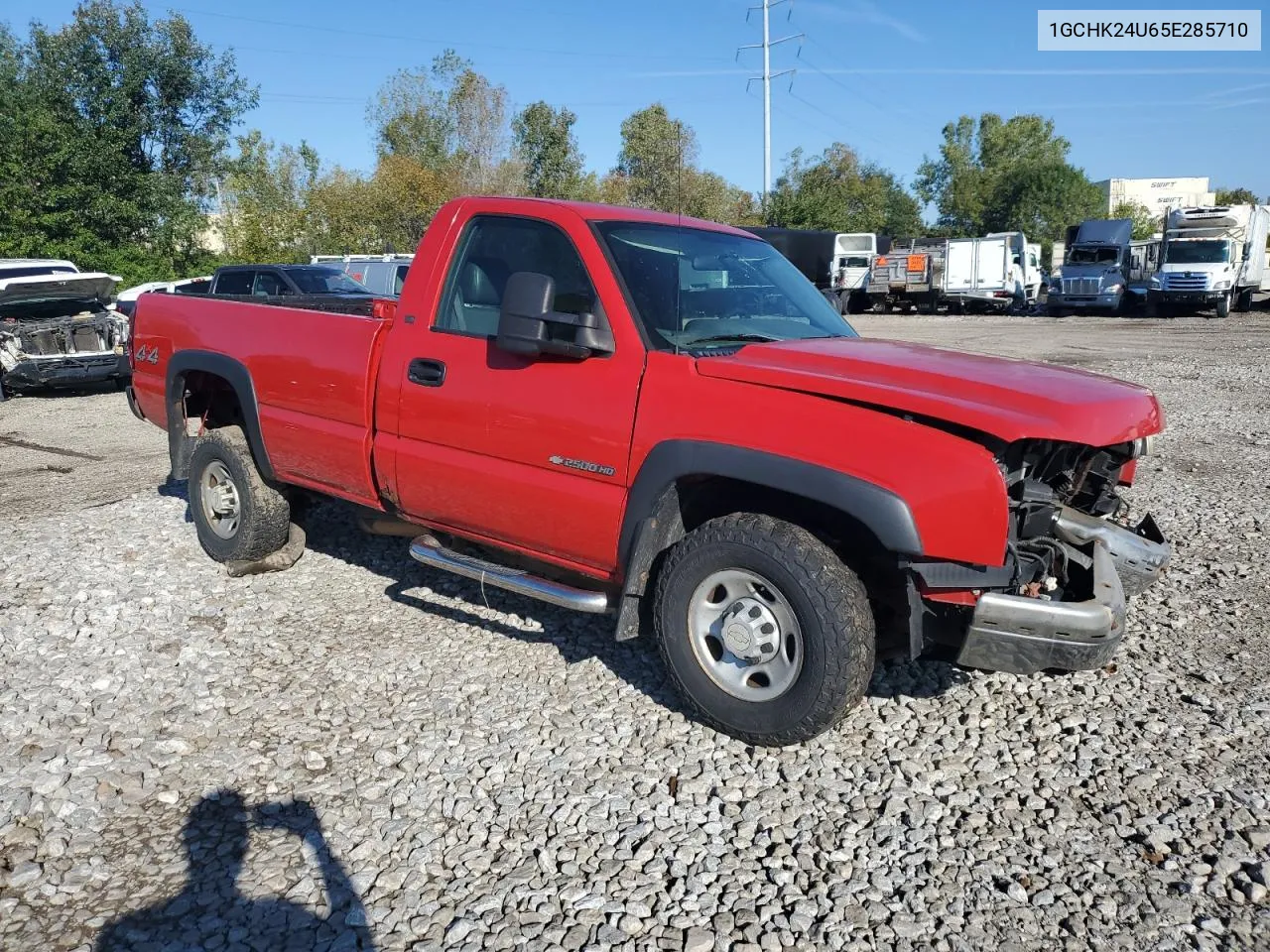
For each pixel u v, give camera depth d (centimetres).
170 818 328
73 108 3131
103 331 1433
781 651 355
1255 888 289
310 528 653
